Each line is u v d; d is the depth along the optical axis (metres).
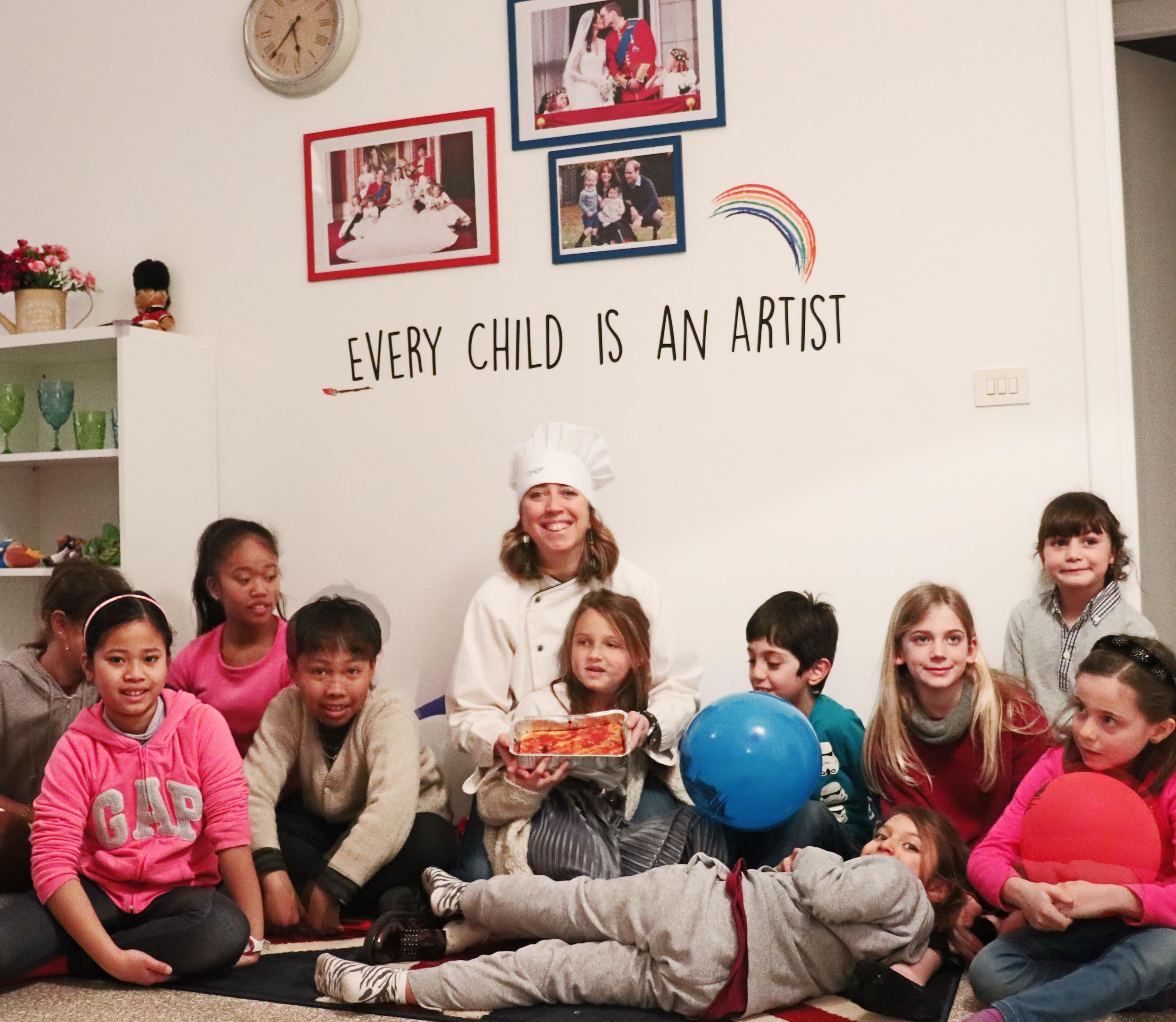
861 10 2.62
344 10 2.98
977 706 2.06
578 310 2.83
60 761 1.89
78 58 3.26
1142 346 2.90
